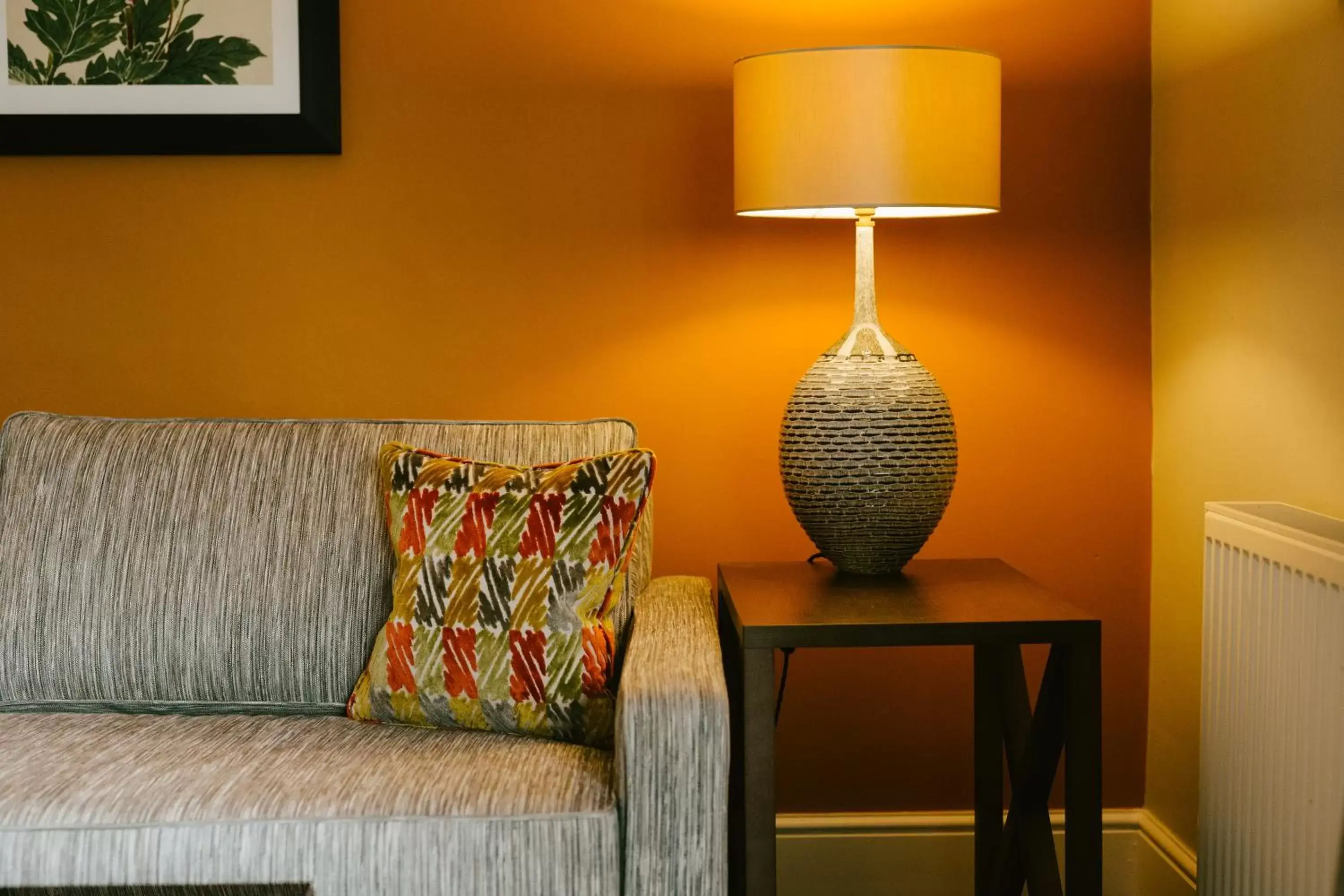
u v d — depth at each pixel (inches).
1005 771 97.7
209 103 93.1
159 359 95.3
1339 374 68.2
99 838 59.0
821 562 86.3
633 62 93.5
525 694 70.4
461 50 93.4
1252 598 67.2
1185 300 88.5
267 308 95.0
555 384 95.5
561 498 72.9
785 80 74.6
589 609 71.6
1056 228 94.3
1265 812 65.6
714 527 96.5
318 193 94.2
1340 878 57.9
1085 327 94.8
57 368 95.5
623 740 60.6
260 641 77.2
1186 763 89.3
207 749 68.2
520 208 94.3
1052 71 93.4
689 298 95.0
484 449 81.7
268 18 92.8
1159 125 92.2
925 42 93.1
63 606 77.9
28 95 93.0
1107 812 97.3
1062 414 95.3
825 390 78.2
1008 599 73.4
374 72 93.4
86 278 94.8
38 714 76.6
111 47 93.0
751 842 68.4
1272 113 75.0
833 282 94.8
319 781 63.2
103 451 81.9
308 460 81.4
